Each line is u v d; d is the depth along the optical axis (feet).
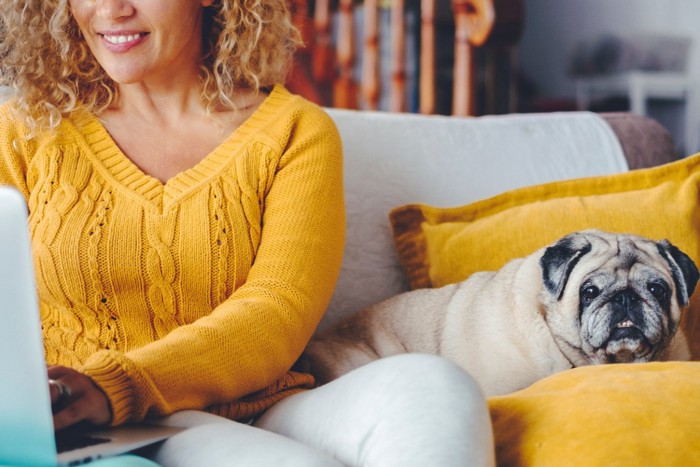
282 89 5.02
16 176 4.59
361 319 4.93
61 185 4.47
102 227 4.37
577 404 3.25
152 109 4.73
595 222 4.82
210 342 3.82
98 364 3.38
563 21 22.43
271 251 4.42
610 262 4.38
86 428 3.34
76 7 4.43
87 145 4.58
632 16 21.40
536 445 3.15
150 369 3.53
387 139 5.59
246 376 3.93
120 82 4.51
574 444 3.07
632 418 3.12
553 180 5.72
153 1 4.38
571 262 4.43
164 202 4.44
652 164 5.97
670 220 4.77
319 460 2.78
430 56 10.06
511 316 4.53
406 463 2.72
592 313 4.32
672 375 3.41
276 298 4.18
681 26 20.76
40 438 2.75
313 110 4.89
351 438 3.03
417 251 5.16
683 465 2.96
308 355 4.84
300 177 4.63
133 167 4.54
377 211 5.39
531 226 4.88
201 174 4.55
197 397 3.75
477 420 2.88
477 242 4.94
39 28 4.65
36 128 4.55
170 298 4.42
